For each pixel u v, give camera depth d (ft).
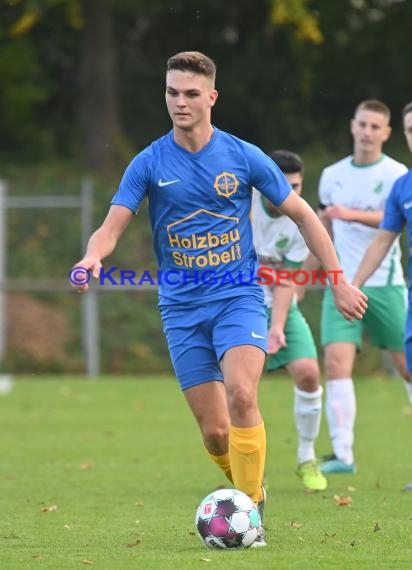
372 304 99.76
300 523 74.54
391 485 92.38
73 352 212.43
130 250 235.20
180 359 70.74
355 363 204.44
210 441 71.61
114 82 278.87
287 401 161.79
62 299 224.12
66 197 247.09
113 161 276.21
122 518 77.71
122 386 181.78
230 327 68.28
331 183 103.40
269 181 69.72
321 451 117.50
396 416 144.97
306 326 92.89
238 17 317.83
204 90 68.33
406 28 300.81
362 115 101.40
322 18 297.94
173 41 326.03
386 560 61.67
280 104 310.65
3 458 110.22
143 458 110.22
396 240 98.99
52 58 321.73
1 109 305.12
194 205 69.21
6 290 204.44
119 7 299.79
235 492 65.92
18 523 75.77
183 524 75.05
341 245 101.04
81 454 112.98
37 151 306.55
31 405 156.46
